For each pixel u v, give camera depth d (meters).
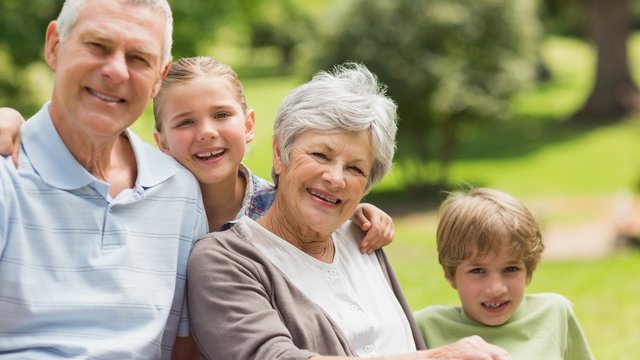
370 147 3.06
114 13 2.70
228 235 3.01
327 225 3.04
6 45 13.93
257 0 19.22
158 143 3.44
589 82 39.00
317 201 3.03
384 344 3.14
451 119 19.11
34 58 14.29
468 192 3.65
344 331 3.03
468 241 3.46
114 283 2.75
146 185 2.94
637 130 28.08
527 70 19.33
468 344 2.60
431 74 17.80
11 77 14.68
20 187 2.68
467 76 18.38
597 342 6.86
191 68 3.31
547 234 15.34
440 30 17.92
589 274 10.02
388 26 17.94
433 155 22.67
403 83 17.89
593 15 31.05
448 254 3.55
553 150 25.86
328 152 3.01
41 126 2.78
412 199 19.56
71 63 2.69
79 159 2.82
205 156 3.27
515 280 3.49
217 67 3.38
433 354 2.60
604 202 18.69
